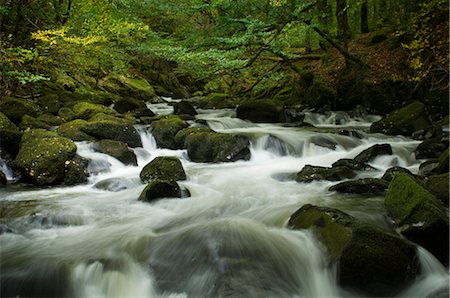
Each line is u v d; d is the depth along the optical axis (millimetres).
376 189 6250
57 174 7219
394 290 4133
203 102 17500
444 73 11656
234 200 6281
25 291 4176
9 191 6797
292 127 12336
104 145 8398
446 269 4492
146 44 14430
